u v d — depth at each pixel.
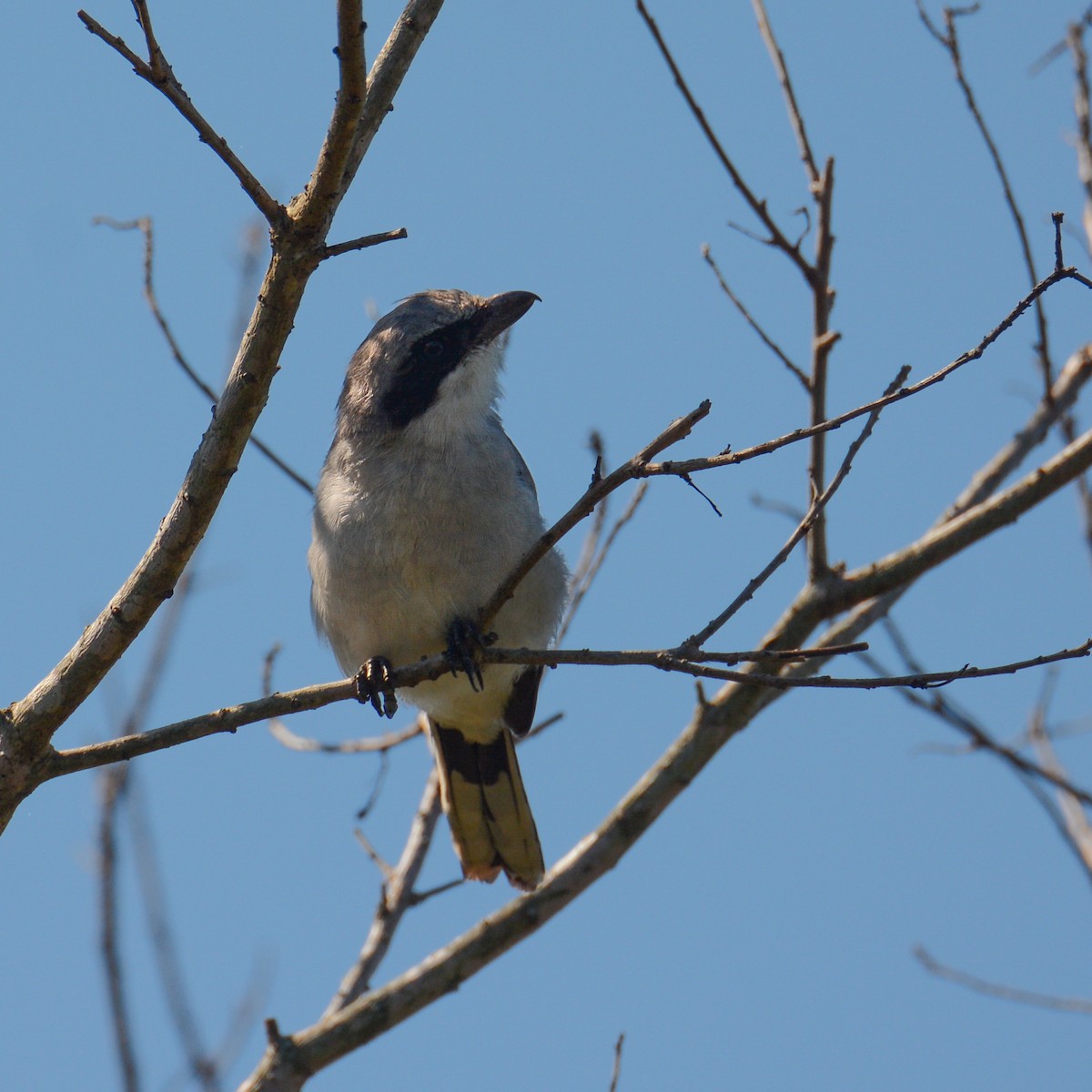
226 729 8.19
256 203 7.21
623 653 7.88
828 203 10.67
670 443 7.54
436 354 11.06
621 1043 9.84
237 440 7.70
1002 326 7.35
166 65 6.86
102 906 10.51
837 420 7.19
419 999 10.38
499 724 11.95
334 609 10.98
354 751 11.84
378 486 10.75
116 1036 10.15
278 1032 10.29
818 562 11.16
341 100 6.96
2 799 7.91
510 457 11.09
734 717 11.27
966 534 10.96
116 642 7.94
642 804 11.08
